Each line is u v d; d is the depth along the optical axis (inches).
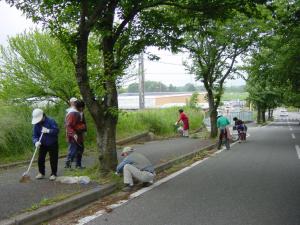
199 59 916.0
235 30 876.6
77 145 436.1
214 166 514.9
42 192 319.6
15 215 253.3
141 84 1216.8
